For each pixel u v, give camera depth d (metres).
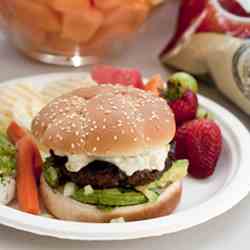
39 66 0.82
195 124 0.64
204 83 0.80
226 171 0.63
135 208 0.56
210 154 0.62
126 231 0.52
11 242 0.54
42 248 0.54
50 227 0.52
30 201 0.57
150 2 0.79
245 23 0.73
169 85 0.69
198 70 0.79
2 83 0.70
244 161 0.61
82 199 0.55
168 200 0.57
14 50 0.86
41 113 0.58
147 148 0.55
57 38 0.78
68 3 0.73
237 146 0.64
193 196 0.61
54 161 0.57
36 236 0.55
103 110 0.56
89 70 0.82
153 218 0.55
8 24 0.80
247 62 0.71
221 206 0.55
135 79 0.71
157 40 0.90
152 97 0.59
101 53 0.82
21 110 0.65
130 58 0.85
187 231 0.57
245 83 0.71
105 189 0.55
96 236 0.52
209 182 0.62
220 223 0.58
